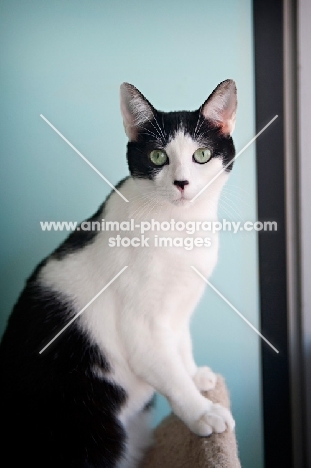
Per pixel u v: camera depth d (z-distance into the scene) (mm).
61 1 1321
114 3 1337
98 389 1108
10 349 1142
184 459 1101
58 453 1060
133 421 1209
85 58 1335
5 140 1320
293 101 1338
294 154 1343
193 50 1366
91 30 1334
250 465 1392
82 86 1335
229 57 1369
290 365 1369
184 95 1366
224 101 1116
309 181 1328
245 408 1394
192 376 1218
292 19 1324
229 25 1367
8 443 1074
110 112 1343
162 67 1359
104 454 1084
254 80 1370
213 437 1006
